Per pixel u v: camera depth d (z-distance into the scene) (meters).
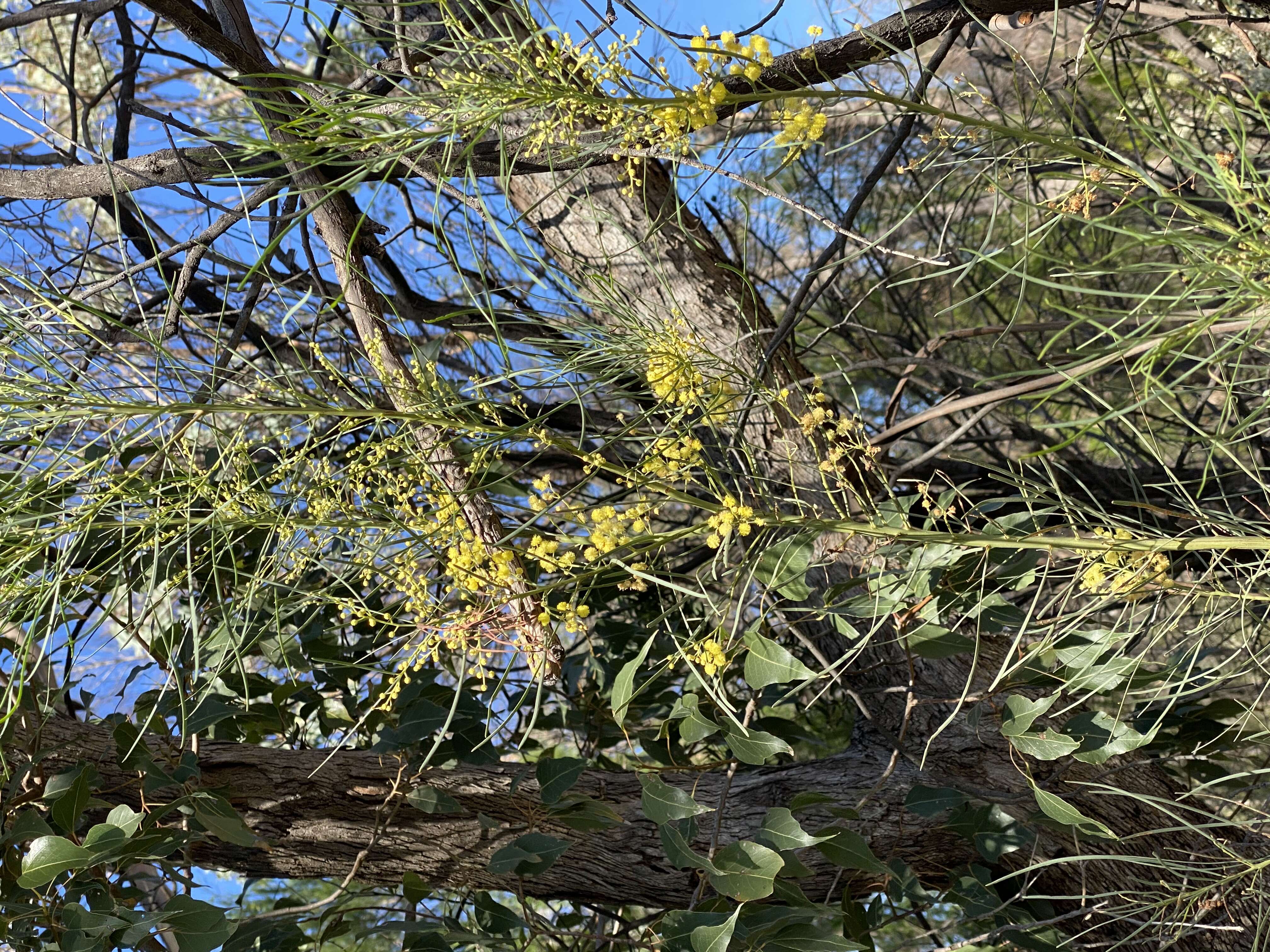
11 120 1.90
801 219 4.26
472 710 1.91
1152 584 1.24
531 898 2.21
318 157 1.07
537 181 2.49
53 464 1.12
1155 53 3.27
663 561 1.51
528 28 1.08
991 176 1.36
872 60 1.58
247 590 1.58
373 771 1.95
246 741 2.36
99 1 1.87
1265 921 1.65
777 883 1.55
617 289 1.39
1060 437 2.79
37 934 1.52
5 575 1.12
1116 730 1.52
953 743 2.05
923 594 1.55
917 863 2.00
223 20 1.68
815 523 1.24
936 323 4.41
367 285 1.74
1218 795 2.08
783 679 1.38
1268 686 1.47
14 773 1.69
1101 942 1.82
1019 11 1.71
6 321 1.06
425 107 1.08
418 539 1.29
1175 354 1.02
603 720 2.39
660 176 2.43
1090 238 3.34
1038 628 1.53
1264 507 1.83
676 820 1.60
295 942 1.69
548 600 1.96
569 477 3.18
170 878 1.71
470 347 2.40
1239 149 0.99
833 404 2.31
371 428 1.42
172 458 1.33
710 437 2.03
